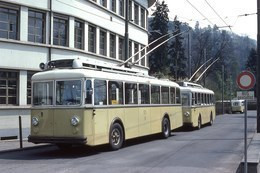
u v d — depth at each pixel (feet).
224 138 69.77
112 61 112.27
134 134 57.67
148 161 42.73
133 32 131.34
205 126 106.83
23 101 76.79
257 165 35.14
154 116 65.00
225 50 260.01
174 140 66.13
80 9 92.22
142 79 61.72
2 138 72.38
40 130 48.47
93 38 101.30
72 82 47.39
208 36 256.11
